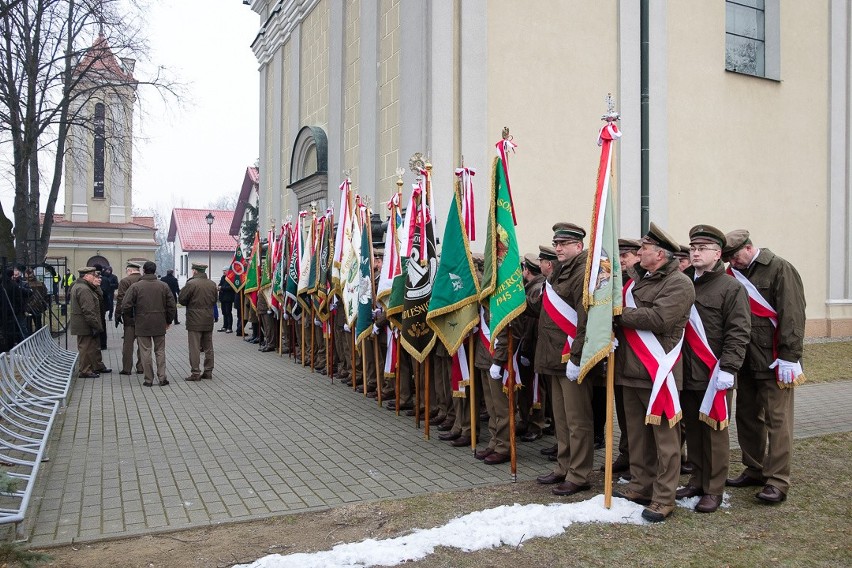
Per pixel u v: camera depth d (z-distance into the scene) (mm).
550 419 8273
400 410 9242
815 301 16906
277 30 21734
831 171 17109
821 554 4543
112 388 10953
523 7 12633
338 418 8805
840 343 15656
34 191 24266
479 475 6395
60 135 24609
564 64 13039
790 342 5363
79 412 9141
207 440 7680
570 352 5594
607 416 5297
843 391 10562
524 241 12555
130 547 4742
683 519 5168
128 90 26766
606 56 13547
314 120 18500
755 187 15812
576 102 13156
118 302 12375
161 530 5012
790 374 5344
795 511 5336
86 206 44219
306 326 13555
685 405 5578
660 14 14273
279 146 21766
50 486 6059
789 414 5570
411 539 4715
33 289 15234
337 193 16156
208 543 4805
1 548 3932
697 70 14906
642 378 5230
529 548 4660
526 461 6898
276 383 11414
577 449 5805
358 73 15242
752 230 15766
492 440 6945
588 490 5898
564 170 12992
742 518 5188
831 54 17188
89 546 4766
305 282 12492
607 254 5281
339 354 11844
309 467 6641
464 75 11922
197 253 55188
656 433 5258
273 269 15188
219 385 11227
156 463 6766
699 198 14922
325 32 17531
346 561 4406
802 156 16641
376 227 11875
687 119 14750
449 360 7996
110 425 8398
